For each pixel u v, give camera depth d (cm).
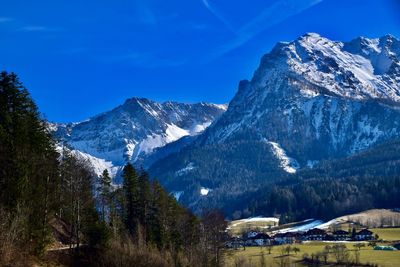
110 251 9400
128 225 12200
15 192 7769
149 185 12825
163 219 12619
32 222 8194
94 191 11806
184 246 13212
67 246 9706
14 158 7900
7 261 7025
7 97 8388
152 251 10325
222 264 13988
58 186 9619
